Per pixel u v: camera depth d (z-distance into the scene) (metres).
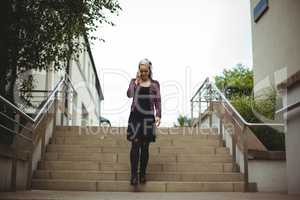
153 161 7.93
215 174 7.38
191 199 5.27
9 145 6.11
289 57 9.66
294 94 5.98
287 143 6.24
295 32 9.38
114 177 7.19
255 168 7.32
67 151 8.30
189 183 6.92
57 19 7.36
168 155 8.06
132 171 6.66
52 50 7.53
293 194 6.04
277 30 10.33
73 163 7.62
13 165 6.02
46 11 7.21
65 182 6.81
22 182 6.52
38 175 7.21
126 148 8.35
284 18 9.96
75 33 7.83
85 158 7.98
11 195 5.27
